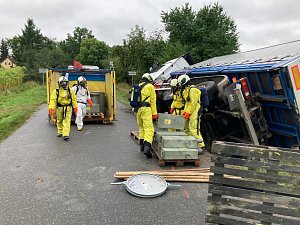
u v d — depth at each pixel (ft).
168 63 52.01
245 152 10.34
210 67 33.83
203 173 17.53
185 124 23.38
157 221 12.37
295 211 9.92
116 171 18.40
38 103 59.26
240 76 24.91
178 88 23.36
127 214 12.93
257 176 10.25
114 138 27.99
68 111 27.04
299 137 20.07
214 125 26.13
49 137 28.07
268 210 10.19
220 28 95.61
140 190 15.03
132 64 86.89
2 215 12.68
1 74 97.55
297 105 19.04
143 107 20.99
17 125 34.45
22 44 246.27
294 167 9.86
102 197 14.64
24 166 19.21
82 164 19.76
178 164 19.35
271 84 20.68
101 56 186.80
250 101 21.88
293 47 22.75
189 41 98.53
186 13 97.35
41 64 142.72
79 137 28.30
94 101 36.86
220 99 24.47
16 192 15.10
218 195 10.73
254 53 29.37
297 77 18.94
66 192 15.17
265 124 22.12
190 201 14.30
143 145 21.09
